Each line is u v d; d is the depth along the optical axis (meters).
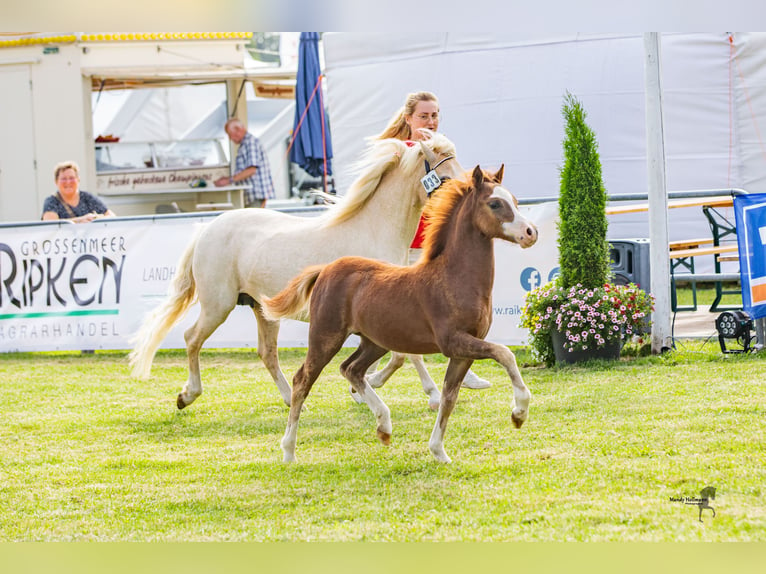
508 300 12.08
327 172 20.55
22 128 19.97
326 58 18.34
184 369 12.91
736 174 16.81
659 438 7.28
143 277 13.96
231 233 9.78
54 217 15.03
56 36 19.58
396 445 7.80
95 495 6.77
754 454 6.65
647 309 10.88
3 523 6.19
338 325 7.17
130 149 20.95
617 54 16.84
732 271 16.78
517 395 6.31
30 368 13.30
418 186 8.73
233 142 21.08
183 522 6.08
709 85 16.73
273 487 6.74
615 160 16.97
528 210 11.96
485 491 6.30
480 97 17.48
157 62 19.81
